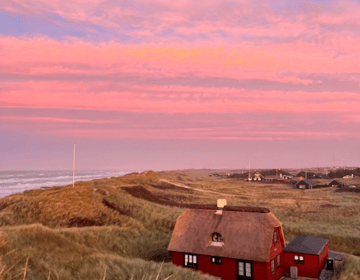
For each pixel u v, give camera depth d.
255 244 35.31
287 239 55.44
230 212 38.88
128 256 42.94
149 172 140.12
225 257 36.06
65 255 26.86
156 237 52.34
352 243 53.72
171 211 65.94
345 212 77.88
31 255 22.16
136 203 67.94
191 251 37.38
